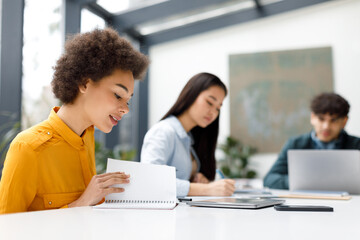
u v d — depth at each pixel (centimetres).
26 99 281
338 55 514
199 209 93
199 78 177
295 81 526
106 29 112
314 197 140
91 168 121
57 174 103
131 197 102
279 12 525
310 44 525
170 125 173
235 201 103
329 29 519
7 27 262
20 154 96
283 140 523
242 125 537
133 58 109
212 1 469
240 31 549
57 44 336
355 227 67
